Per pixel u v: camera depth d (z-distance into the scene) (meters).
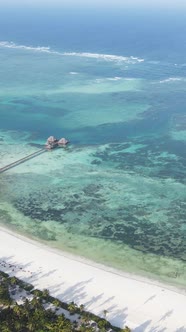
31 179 109.69
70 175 111.81
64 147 129.12
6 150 127.19
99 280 72.50
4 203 99.00
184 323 63.38
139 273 74.94
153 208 96.56
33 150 127.06
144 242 84.44
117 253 80.81
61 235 86.56
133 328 62.22
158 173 112.69
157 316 64.62
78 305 66.44
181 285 71.81
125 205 97.81
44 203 98.81
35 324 59.47
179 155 123.44
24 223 90.94
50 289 70.12
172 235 86.81
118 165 117.38
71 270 75.12
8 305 63.88
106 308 66.06
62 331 57.72
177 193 102.69
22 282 71.62
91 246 82.94
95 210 95.75
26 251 80.62
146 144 131.62
